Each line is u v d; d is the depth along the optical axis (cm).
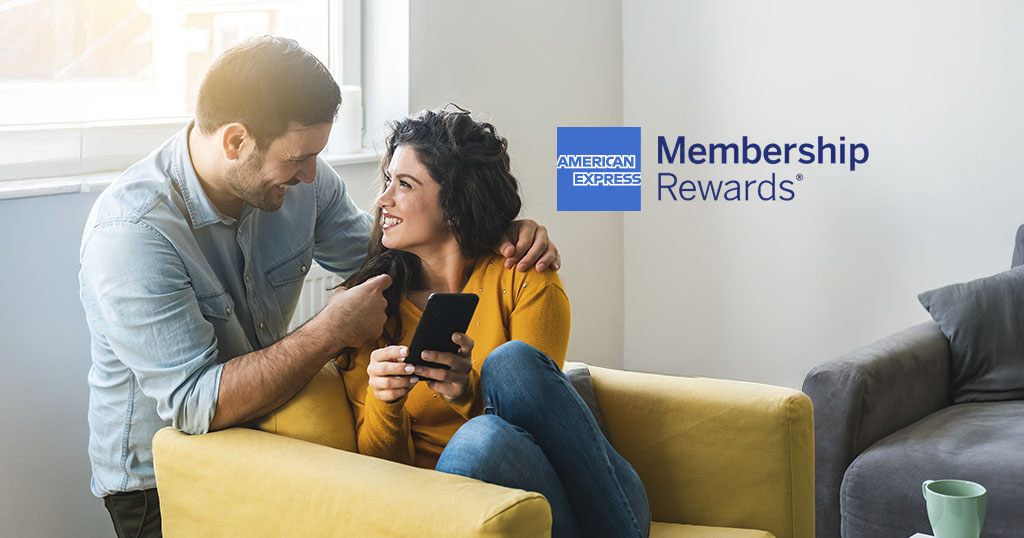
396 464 152
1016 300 278
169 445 168
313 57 179
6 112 225
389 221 186
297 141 176
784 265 379
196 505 166
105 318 170
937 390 275
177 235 176
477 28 329
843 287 370
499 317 187
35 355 209
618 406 197
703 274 394
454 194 184
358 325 172
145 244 170
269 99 172
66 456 216
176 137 187
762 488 186
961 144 345
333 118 181
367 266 190
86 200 218
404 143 187
